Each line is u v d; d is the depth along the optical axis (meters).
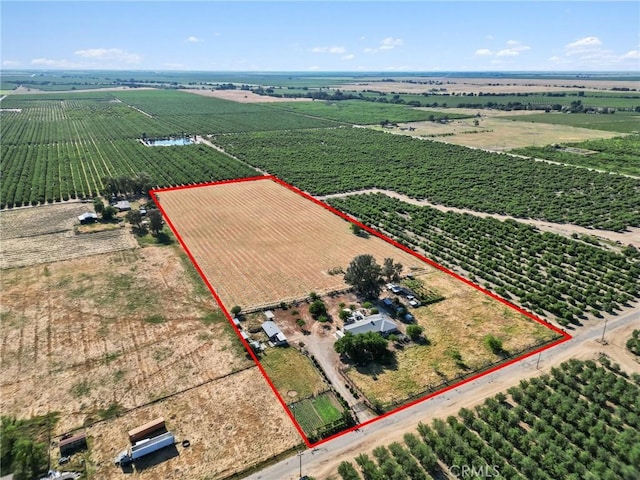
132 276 105.00
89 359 77.38
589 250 118.56
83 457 59.47
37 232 129.75
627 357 78.44
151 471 57.66
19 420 64.81
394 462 57.00
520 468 57.16
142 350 79.75
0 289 98.31
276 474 57.00
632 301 96.94
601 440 60.22
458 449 58.53
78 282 101.94
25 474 56.94
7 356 77.88
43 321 87.62
